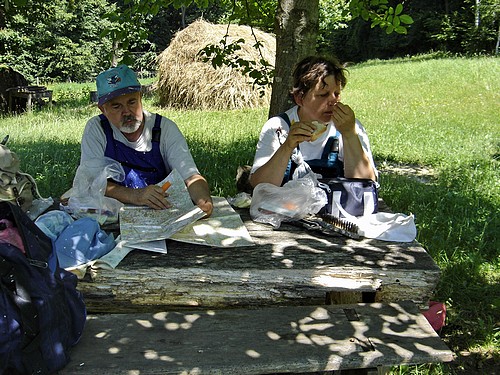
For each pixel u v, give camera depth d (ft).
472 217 18.24
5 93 57.31
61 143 31.35
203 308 9.55
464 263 14.89
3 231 8.09
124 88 11.30
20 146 30.04
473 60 79.82
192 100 54.85
